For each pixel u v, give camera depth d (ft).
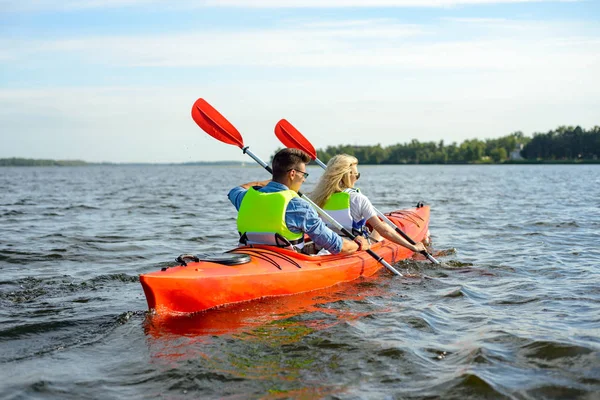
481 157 449.48
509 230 30.66
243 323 13.56
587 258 21.58
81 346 12.19
